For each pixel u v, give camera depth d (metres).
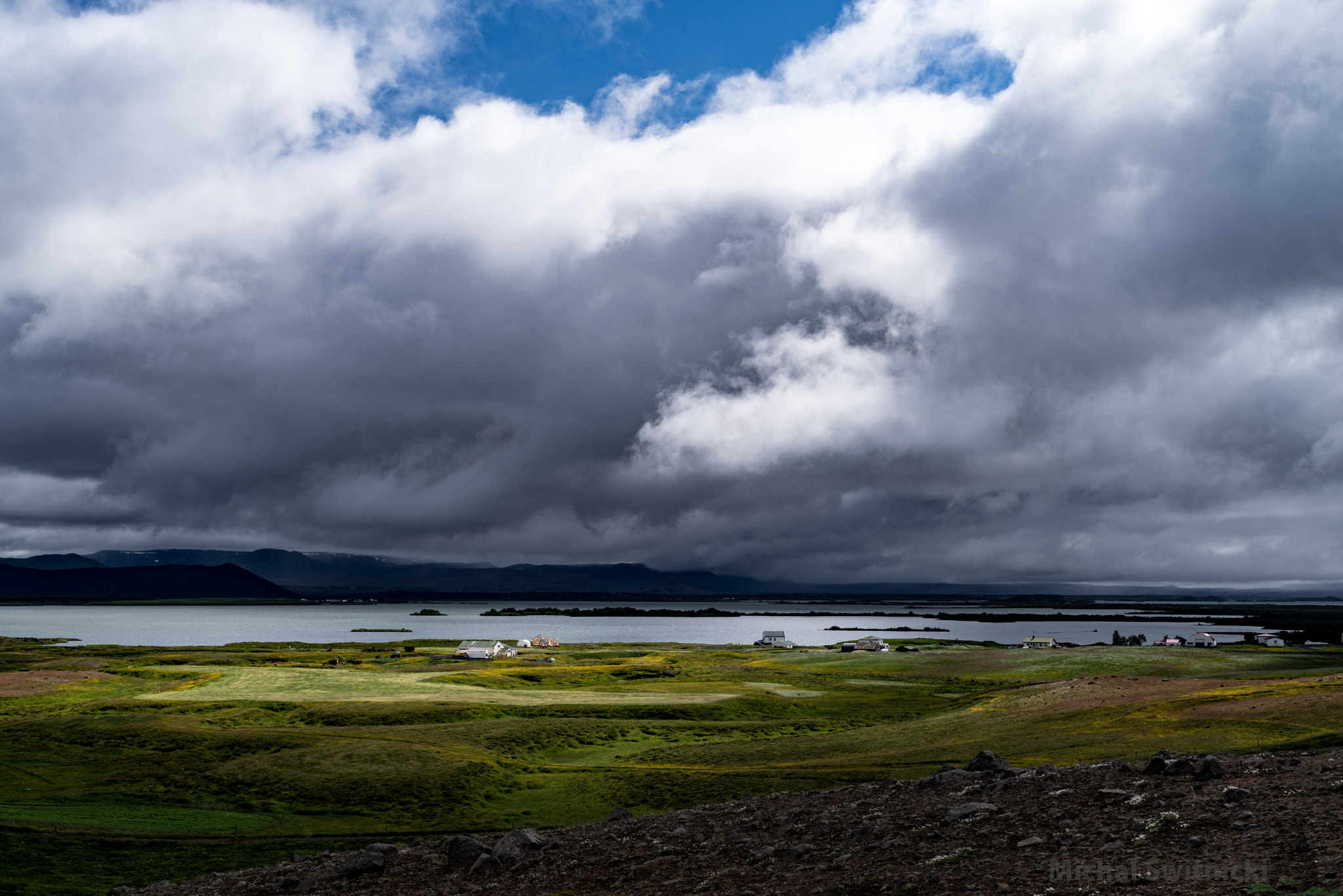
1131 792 21.81
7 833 43.12
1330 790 19.31
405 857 28.05
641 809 47.31
